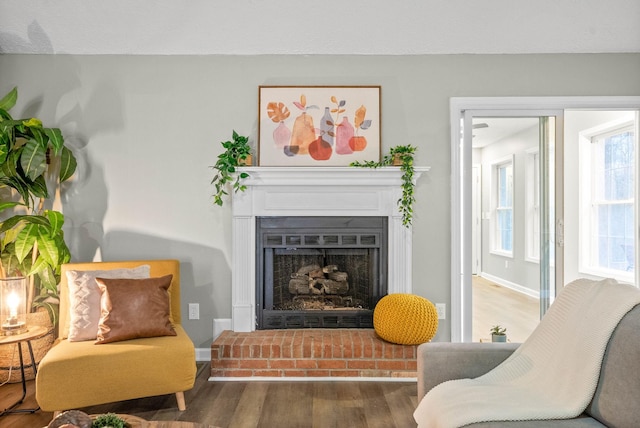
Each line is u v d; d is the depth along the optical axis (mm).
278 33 3256
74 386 2232
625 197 4207
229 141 3393
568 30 3201
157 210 3393
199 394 2736
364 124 3387
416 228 3387
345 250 3424
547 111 3408
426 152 3391
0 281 2508
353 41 3309
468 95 3379
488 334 3436
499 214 3580
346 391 2779
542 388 1627
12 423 2352
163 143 3396
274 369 2988
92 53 3371
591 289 1703
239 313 3305
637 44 3279
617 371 1420
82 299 2600
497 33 3232
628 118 4043
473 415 1453
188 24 3188
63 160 3195
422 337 2945
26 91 3365
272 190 3338
